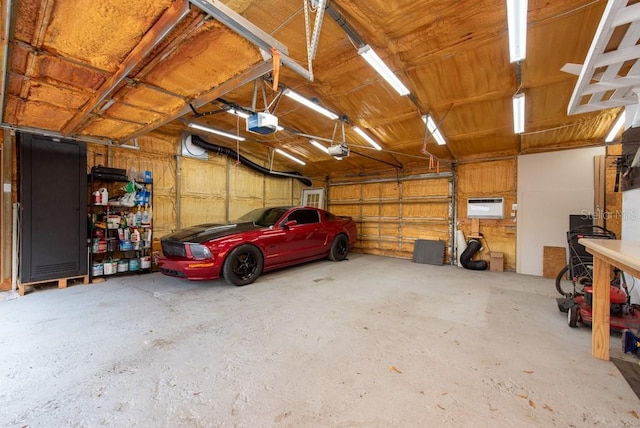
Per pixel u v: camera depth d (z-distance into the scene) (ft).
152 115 11.90
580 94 8.88
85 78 8.91
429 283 15.26
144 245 16.63
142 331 8.87
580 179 16.93
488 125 15.40
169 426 4.93
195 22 6.53
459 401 5.59
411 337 8.49
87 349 7.68
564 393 5.85
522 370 6.72
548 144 17.72
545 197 17.87
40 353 7.43
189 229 15.79
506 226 19.33
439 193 22.53
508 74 11.01
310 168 28.30
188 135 19.85
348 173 28.43
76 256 14.16
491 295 13.03
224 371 6.65
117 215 15.79
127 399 5.64
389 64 10.66
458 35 9.32
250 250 14.87
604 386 6.09
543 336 8.60
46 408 5.35
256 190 24.84
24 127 12.85
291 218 17.90
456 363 7.02
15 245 13.29
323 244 20.13
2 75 8.34
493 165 20.02
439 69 11.13
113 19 6.33
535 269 17.92
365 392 5.88
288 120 16.61
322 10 7.20
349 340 8.28
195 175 20.38
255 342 8.14
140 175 17.15
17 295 12.52
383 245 25.68
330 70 11.55
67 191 13.94
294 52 10.40
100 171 15.03
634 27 6.16
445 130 16.51
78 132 13.82
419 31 9.25
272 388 6.01
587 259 15.70
